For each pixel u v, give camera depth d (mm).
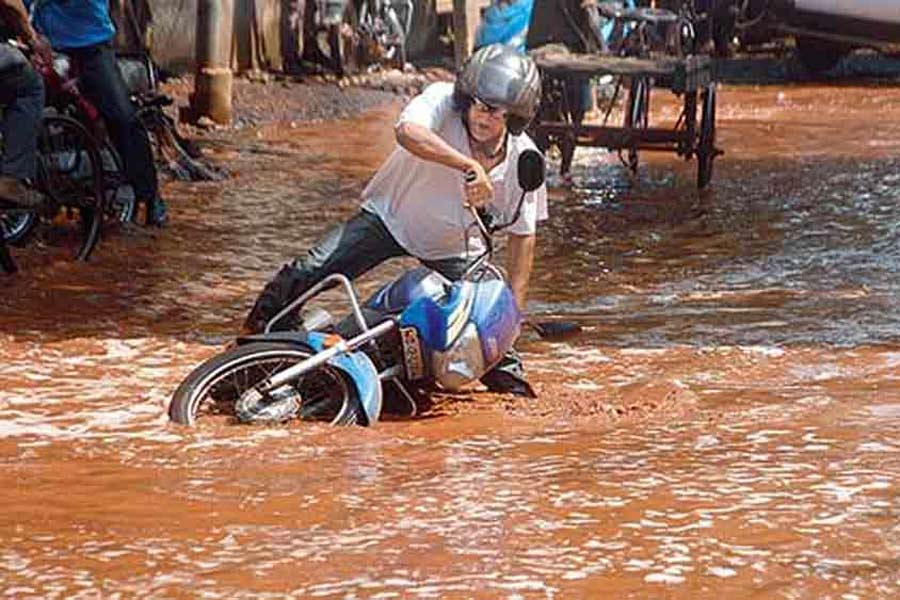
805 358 11055
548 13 21703
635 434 8992
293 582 6598
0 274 13750
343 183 19688
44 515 7508
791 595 6398
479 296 9570
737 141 24547
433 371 9531
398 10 31406
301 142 23062
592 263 15203
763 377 10523
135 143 15914
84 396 10023
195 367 10898
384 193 9898
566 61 19641
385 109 27203
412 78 29625
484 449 8719
